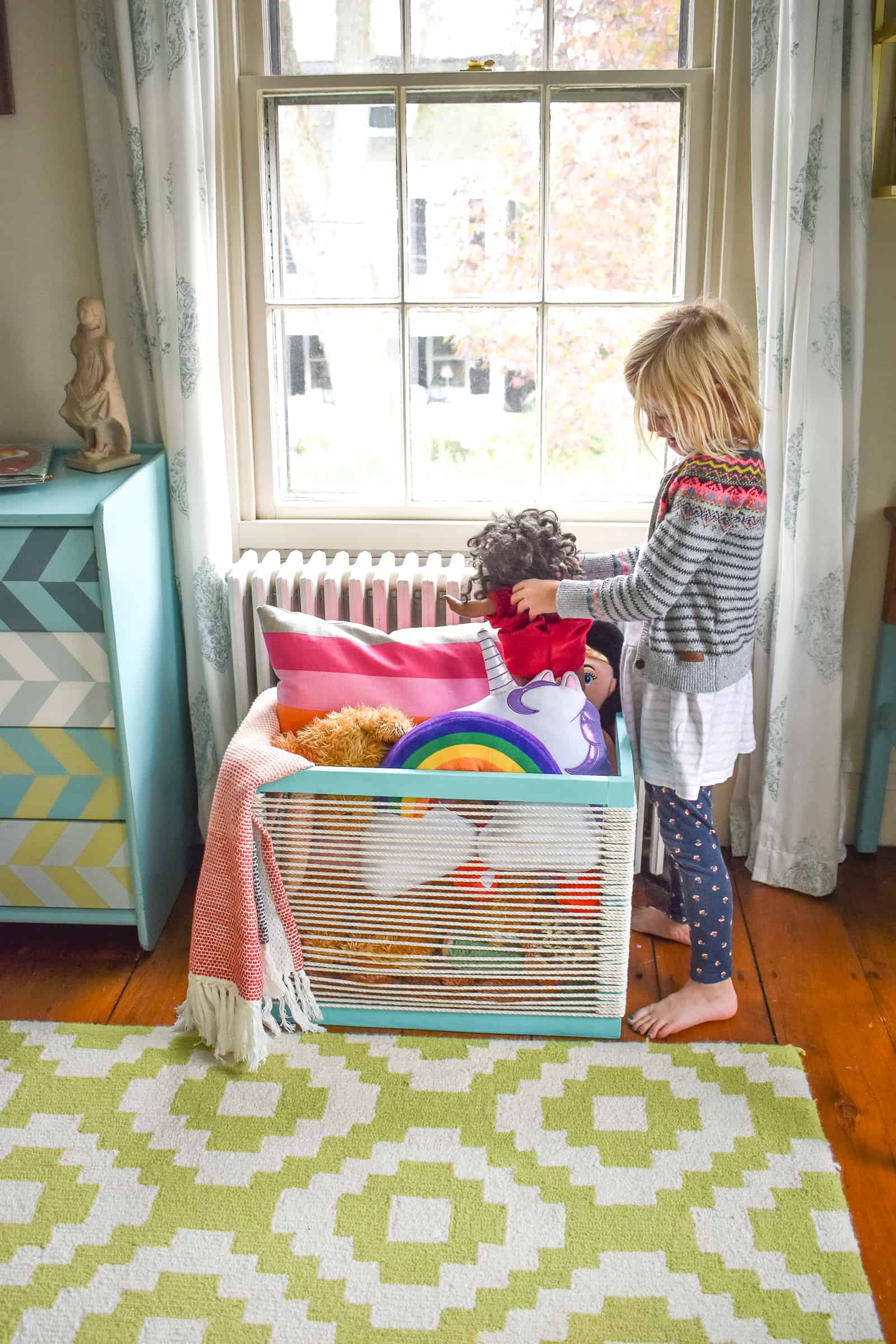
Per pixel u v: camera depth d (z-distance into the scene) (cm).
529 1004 191
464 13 211
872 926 222
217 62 209
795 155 194
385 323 228
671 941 219
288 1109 176
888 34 189
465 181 219
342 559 226
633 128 215
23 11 207
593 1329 141
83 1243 153
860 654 237
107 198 213
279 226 223
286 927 185
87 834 202
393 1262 150
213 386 217
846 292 202
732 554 172
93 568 185
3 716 196
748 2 199
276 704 198
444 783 175
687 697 178
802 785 225
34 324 225
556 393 231
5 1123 173
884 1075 184
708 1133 171
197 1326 142
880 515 228
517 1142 170
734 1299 145
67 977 208
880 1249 154
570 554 190
